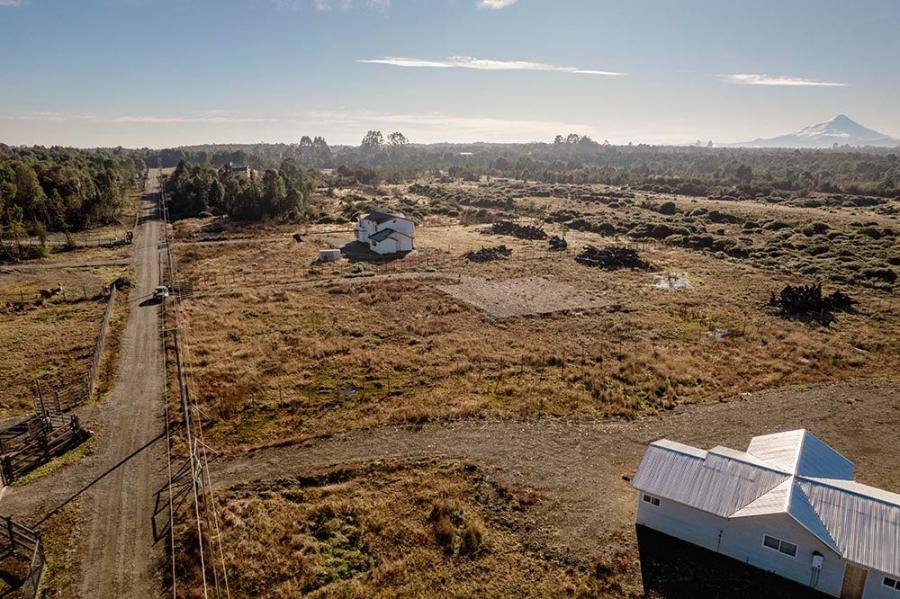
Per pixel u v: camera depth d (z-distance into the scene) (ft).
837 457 75.25
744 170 638.12
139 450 89.45
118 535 70.03
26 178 287.07
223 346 135.64
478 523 73.26
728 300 177.58
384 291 185.78
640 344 139.33
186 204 369.50
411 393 111.75
